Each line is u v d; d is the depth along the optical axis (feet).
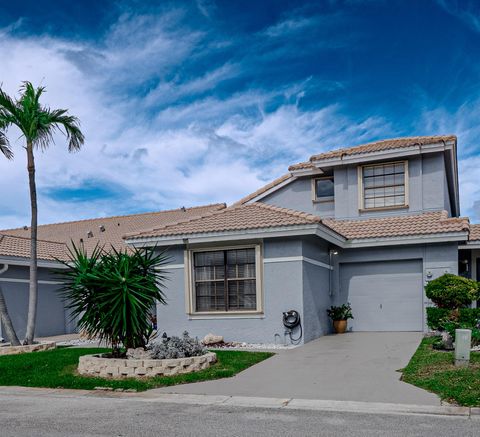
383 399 23.73
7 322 45.44
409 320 49.90
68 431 20.20
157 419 21.62
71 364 35.17
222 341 44.21
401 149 54.03
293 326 42.52
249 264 45.65
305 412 22.15
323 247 50.08
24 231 92.79
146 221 81.15
